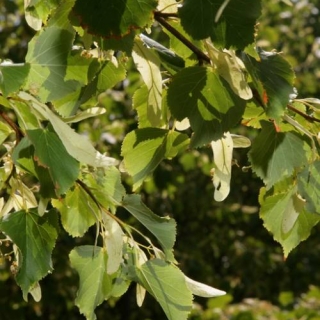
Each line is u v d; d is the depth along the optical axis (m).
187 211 5.39
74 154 1.01
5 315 4.35
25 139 1.04
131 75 4.20
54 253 4.25
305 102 1.13
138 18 1.04
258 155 1.12
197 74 1.07
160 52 1.11
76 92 1.11
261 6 1.02
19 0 4.65
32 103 1.02
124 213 3.79
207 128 1.06
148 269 1.13
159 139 1.13
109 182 1.17
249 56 1.07
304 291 5.74
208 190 5.30
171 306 1.13
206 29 1.02
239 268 5.61
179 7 1.03
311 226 1.18
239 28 1.02
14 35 4.71
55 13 1.08
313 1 7.21
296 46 6.45
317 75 6.33
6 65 1.02
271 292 5.78
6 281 4.43
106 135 3.93
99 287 1.15
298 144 1.12
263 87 1.07
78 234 1.20
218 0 1.02
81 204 1.18
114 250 1.12
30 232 1.10
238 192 5.66
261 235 5.91
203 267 5.30
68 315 4.88
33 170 1.04
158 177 4.38
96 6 1.03
